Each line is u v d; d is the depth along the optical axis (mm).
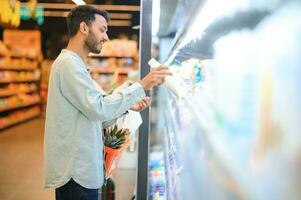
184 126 1353
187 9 1374
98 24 1702
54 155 1628
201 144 911
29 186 4102
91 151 1644
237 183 565
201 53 1093
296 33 398
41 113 11586
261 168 477
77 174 1618
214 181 718
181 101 1577
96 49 1740
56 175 1631
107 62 11242
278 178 429
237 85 591
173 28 2844
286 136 412
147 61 2186
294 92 398
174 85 1541
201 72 1071
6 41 10648
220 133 698
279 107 432
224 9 710
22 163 5160
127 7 9773
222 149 670
